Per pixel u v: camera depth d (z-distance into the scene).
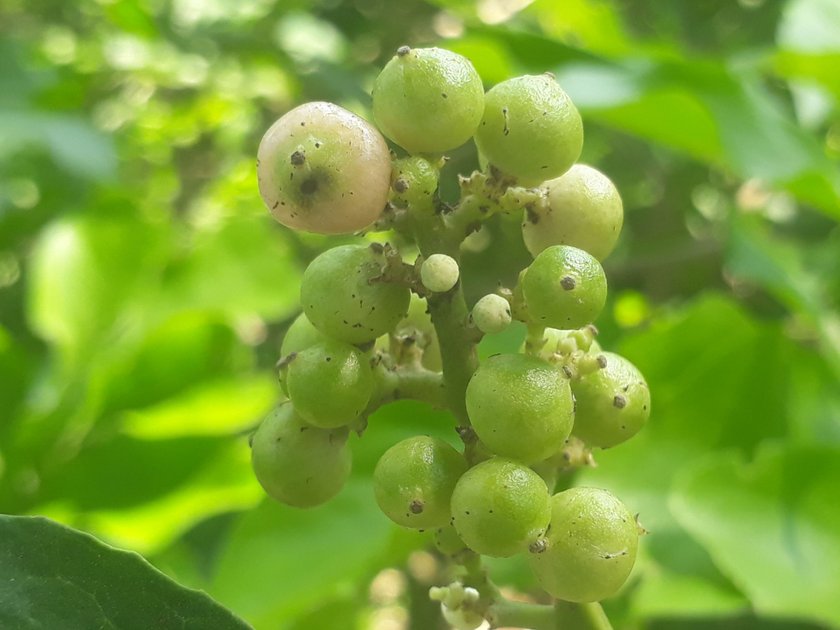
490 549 0.07
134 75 0.30
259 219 0.22
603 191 0.08
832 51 0.18
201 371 0.18
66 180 0.25
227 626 0.07
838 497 0.13
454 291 0.08
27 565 0.07
